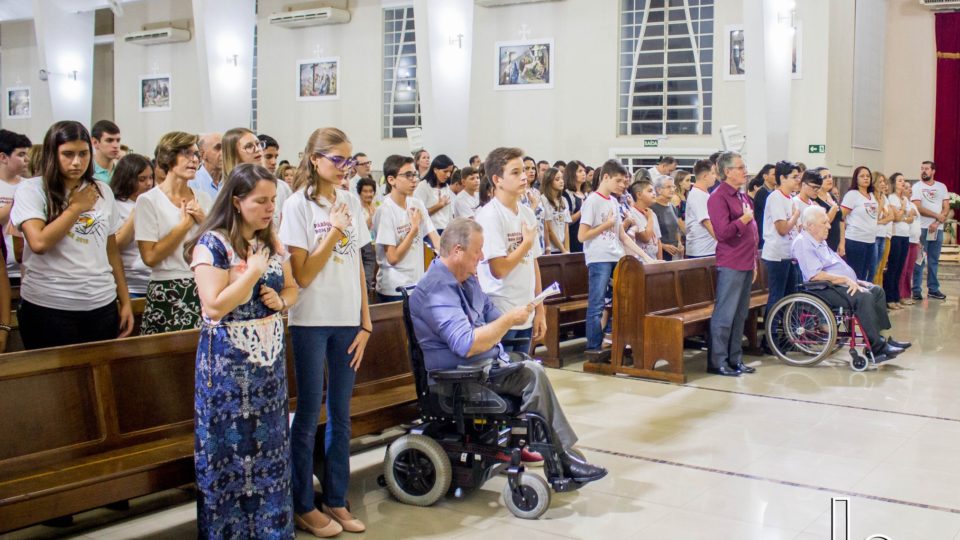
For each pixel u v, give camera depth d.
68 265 3.77
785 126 12.68
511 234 4.56
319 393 3.61
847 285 7.15
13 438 3.17
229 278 3.13
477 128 15.43
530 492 3.86
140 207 3.99
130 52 19.81
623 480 4.37
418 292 4.04
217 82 15.20
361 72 16.50
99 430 3.44
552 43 14.67
